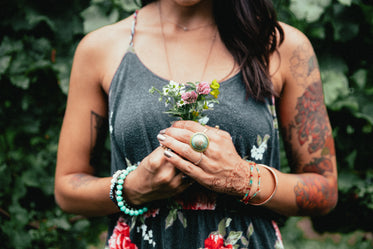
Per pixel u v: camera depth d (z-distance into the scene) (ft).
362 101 8.07
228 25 4.15
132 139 3.99
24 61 8.18
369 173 8.20
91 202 4.15
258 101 3.99
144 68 4.11
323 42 7.93
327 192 4.12
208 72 4.06
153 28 4.33
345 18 7.73
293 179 4.02
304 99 4.21
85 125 4.43
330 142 4.26
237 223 3.93
